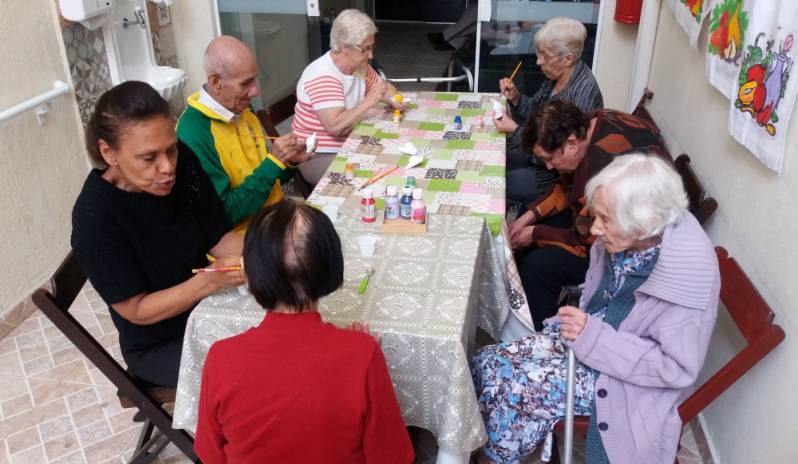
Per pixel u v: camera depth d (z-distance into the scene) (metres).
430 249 1.69
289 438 1.06
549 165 2.16
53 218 2.86
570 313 1.53
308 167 2.77
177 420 1.54
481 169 2.19
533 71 3.90
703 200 2.01
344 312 1.44
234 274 1.44
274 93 4.41
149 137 1.35
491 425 1.61
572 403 1.51
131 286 1.50
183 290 1.50
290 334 1.07
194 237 1.65
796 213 1.46
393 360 1.40
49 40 2.77
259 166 2.12
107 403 2.24
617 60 3.71
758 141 1.58
